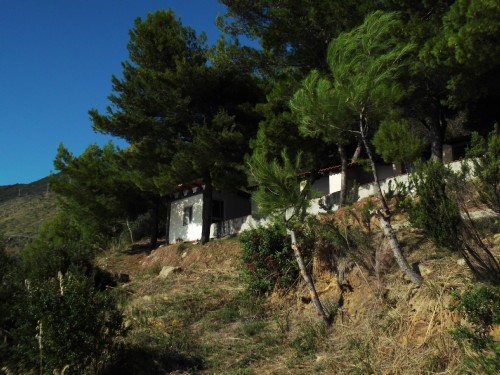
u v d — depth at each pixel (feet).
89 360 28.55
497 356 19.93
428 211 25.50
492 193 25.00
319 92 31.45
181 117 76.89
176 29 80.02
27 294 29.76
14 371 28.07
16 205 276.21
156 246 94.38
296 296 37.99
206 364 31.42
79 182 90.38
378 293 30.14
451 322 24.06
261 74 71.00
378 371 24.90
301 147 59.36
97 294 30.42
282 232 35.70
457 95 53.11
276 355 30.94
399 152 41.42
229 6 64.39
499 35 39.68
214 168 73.82
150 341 33.68
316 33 60.54
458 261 28.25
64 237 109.60
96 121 76.79
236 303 41.37
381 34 31.55
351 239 34.04
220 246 69.51
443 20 43.11
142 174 80.23
